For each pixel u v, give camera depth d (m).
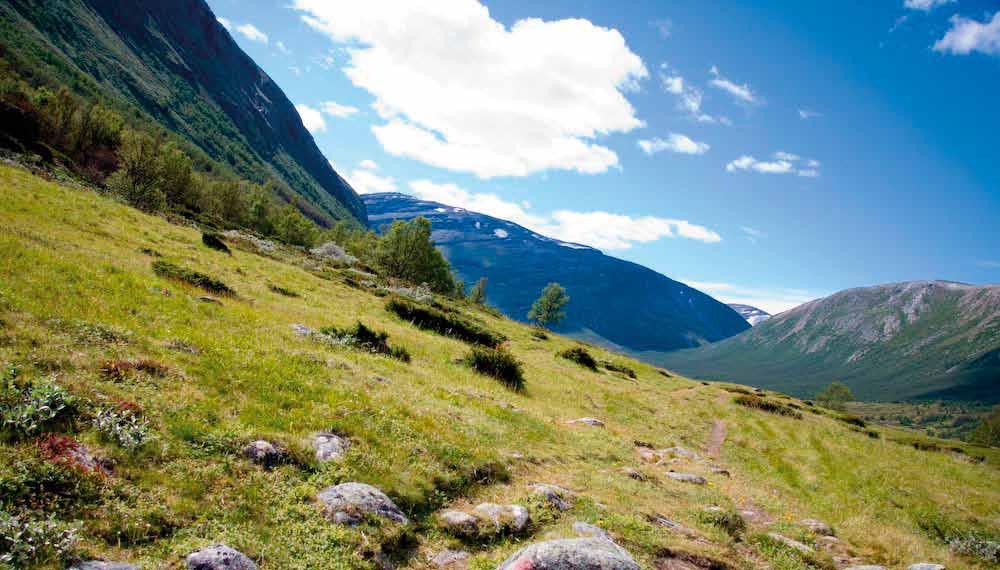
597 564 8.14
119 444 9.84
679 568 12.07
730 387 63.72
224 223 85.88
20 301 14.13
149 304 18.77
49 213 30.12
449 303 74.94
